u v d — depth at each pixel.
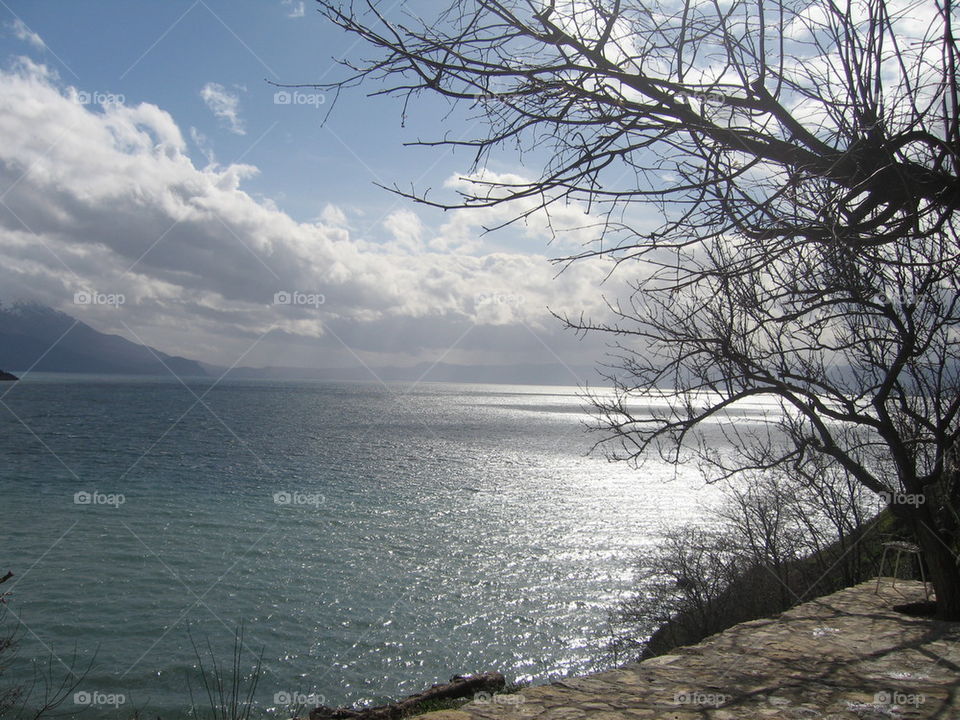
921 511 7.05
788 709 4.62
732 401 5.53
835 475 12.82
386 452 72.12
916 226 3.35
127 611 22.03
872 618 7.43
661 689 5.07
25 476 48.38
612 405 5.51
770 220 3.41
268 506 40.09
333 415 131.88
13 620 20.61
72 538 31.11
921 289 4.14
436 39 3.19
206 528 34.00
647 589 22.58
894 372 5.69
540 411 178.62
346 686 17.78
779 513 15.62
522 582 27.58
